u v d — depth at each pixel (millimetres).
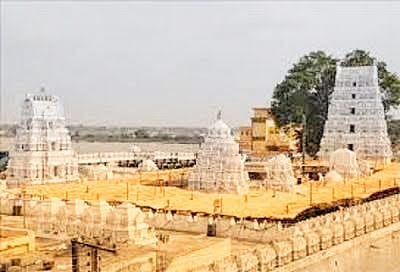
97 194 62438
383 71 116125
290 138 119375
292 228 47375
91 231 46344
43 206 51625
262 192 67250
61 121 81375
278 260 41375
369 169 85062
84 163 98500
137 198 60344
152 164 94000
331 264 47188
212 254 41344
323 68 116250
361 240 52656
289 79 115812
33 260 34438
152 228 47875
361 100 97312
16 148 78875
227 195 63812
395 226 59531
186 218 51938
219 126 69750
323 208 56906
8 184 77812
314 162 93812
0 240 38188
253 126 126812
